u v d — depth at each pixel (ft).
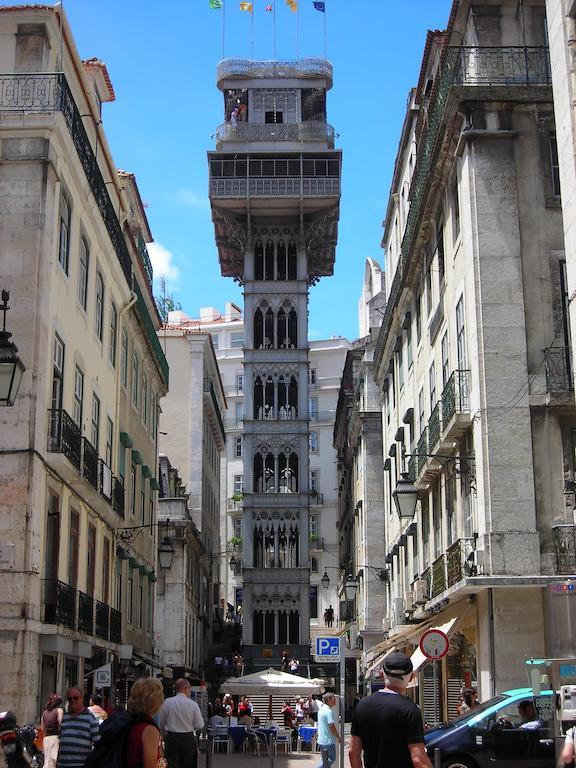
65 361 76.48
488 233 73.61
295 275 200.75
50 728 48.52
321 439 293.02
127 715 23.68
